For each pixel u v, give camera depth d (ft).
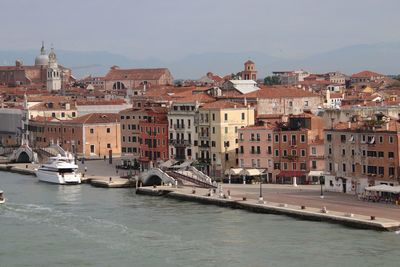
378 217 596.70
